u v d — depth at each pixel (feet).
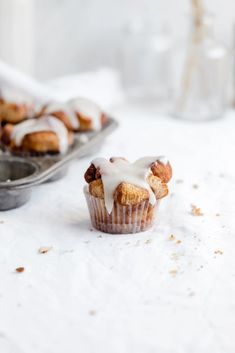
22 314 1.55
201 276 1.71
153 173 1.99
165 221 2.06
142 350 1.41
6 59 3.84
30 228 2.02
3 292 1.65
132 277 1.71
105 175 1.94
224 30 3.86
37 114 2.80
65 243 1.91
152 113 3.52
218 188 2.36
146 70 3.83
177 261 1.79
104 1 4.03
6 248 1.88
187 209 2.15
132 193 1.88
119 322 1.52
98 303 1.59
